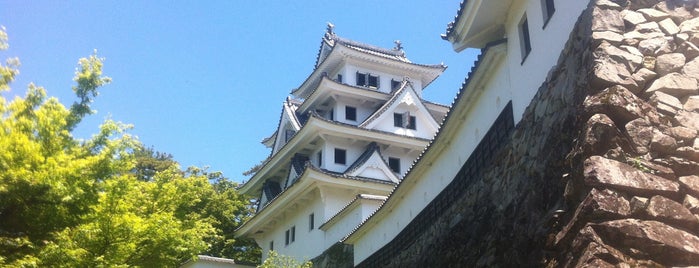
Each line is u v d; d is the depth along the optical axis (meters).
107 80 14.39
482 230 12.56
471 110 15.02
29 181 11.90
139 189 18.28
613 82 8.06
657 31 8.73
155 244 16.58
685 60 8.43
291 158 35.81
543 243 8.53
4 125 12.66
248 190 41.12
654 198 7.10
